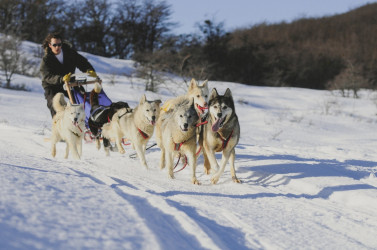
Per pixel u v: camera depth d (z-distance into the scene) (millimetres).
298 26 60500
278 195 4902
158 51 34125
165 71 29125
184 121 5309
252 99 24672
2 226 2230
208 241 2742
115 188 3975
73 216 2652
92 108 7207
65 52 7434
